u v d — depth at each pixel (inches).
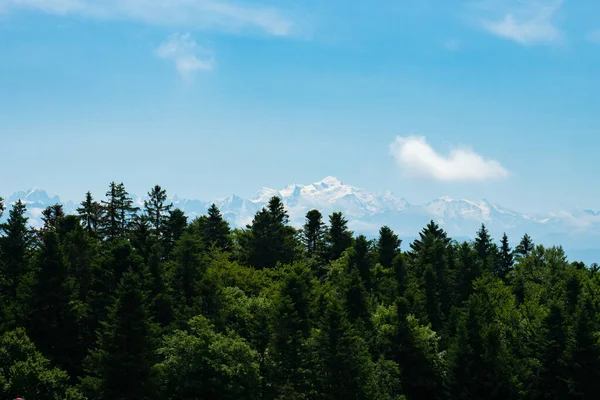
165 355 2637.8
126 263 2960.1
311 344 2783.0
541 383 3127.5
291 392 2610.7
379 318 3358.8
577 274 4202.8
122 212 4375.0
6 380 2128.4
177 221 4456.2
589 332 3046.3
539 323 3380.9
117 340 2389.3
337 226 5290.4
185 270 3371.1
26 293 2719.0
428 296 3897.6
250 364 2518.5
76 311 2731.3
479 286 3954.2
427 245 5064.0
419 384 3068.4
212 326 2615.7
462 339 3107.8
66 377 2266.2
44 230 4318.4
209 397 2464.3
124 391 2353.6
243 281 3710.6
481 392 3043.8
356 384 2655.0
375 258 4736.7
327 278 4574.3
